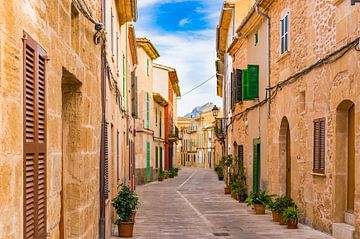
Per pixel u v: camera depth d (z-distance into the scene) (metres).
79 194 5.72
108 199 9.69
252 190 18.06
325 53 10.37
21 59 3.09
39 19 3.60
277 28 14.43
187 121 92.12
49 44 3.97
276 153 14.34
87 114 6.12
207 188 28.41
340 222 9.73
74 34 5.44
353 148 9.51
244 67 20.42
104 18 8.89
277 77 14.41
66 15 4.75
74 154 5.74
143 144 32.53
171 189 27.61
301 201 12.05
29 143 3.26
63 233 5.62
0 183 2.66
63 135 5.73
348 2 9.07
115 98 12.24
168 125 45.69
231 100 24.70
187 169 69.06
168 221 13.47
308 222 11.47
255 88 17.16
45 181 3.74
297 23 12.40
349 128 9.67
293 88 12.65
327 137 10.22
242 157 20.75
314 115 11.04
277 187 14.20
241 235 10.87
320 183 10.63
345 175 9.74
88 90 6.23
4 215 2.73
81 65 5.63
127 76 19.34
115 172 12.10
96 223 7.11
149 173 34.75
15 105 2.95
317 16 10.85
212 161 67.44
